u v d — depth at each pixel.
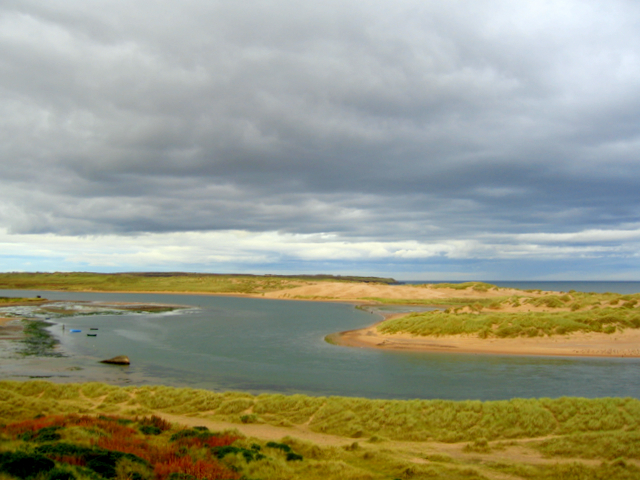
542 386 32.31
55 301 133.00
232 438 17.41
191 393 27.78
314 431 21.55
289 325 75.88
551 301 76.25
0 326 66.25
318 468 14.46
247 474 13.12
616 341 49.69
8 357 42.38
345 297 158.88
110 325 72.25
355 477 13.66
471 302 131.88
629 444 17.23
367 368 39.44
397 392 30.98
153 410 24.72
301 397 26.34
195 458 14.27
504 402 23.91
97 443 14.56
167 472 12.36
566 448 17.55
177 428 19.42
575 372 37.06
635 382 33.34
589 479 14.16
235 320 84.12
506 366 39.94
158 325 73.62
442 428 20.98
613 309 60.44
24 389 27.33
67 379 33.69
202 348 50.16
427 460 16.41
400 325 62.19
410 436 20.30
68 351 46.59
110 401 25.89
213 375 36.31
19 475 10.03
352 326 74.25
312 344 53.78
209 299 164.25
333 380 34.69
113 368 38.47
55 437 14.75
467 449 18.12
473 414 22.23
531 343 50.69
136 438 16.27
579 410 21.92
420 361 42.69
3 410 21.55
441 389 31.73
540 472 14.79
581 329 53.41
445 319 59.94
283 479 13.11
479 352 47.28
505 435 19.84
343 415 22.98
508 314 61.75
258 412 24.34
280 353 47.28
